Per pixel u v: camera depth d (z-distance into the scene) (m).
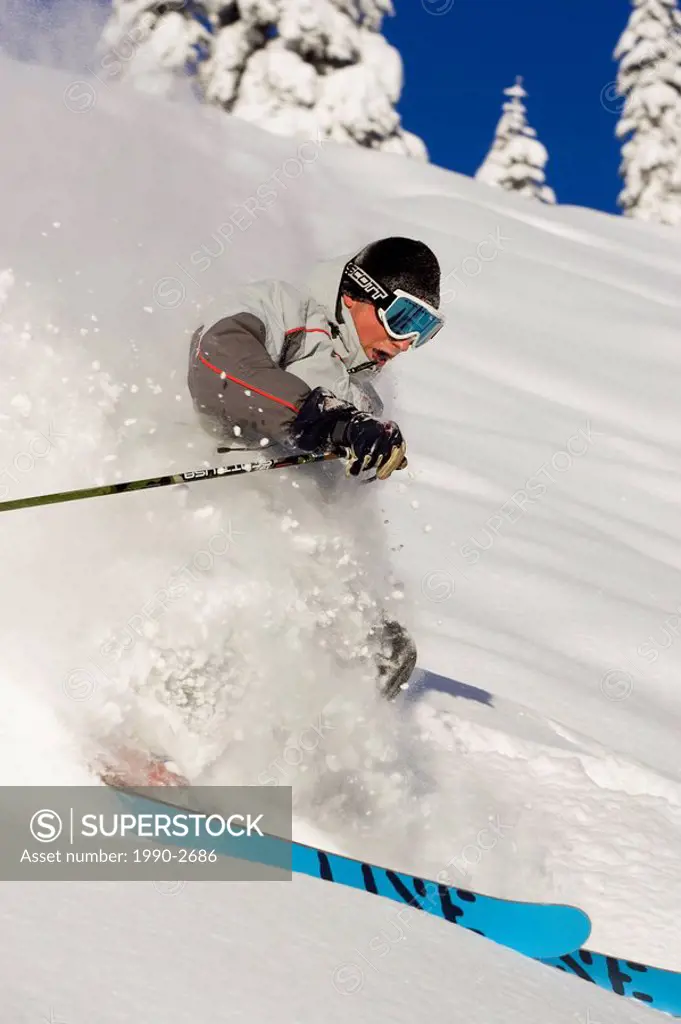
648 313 55.16
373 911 7.48
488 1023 6.43
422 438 35.62
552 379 45.78
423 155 77.69
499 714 15.64
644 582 28.14
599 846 12.73
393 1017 6.16
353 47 74.44
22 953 5.77
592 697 19.56
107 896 6.71
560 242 64.44
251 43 72.38
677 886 12.23
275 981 6.20
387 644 11.45
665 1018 7.36
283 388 10.40
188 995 5.80
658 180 89.31
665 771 17.28
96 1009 5.45
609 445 40.06
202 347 10.54
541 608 24.19
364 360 11.41
